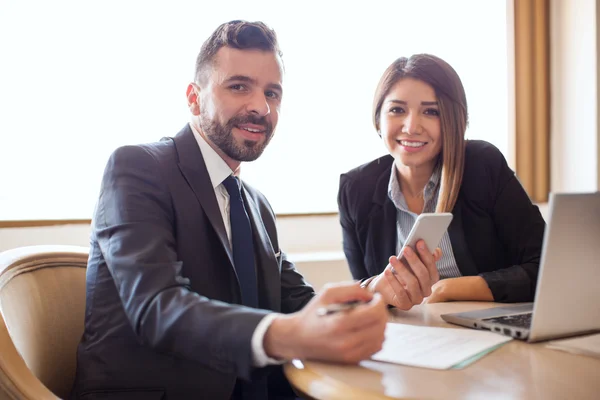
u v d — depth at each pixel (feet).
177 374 3.84
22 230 6.80
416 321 4.08
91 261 4.16
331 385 2.65
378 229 6.27
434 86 5.90
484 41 9.30
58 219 6.98
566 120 9.57
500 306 4.54
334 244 8.62
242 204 4.60
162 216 3.94
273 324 2.88
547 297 3.25
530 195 9.66
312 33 8.41
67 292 4.58
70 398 4.11
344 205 6.54
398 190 6.23
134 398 3.82
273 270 4.71
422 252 4.12
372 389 2.56
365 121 8.70
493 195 6.02
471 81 9.27
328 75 8.51
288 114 8.36
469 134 9.35
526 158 9.61
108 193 3.98
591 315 3.41
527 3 9.48
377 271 6.27
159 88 7.59
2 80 6.89
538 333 3.32
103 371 3.88
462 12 9.14
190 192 4.23
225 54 4.51
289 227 8.37
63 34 7.15
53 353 4.28
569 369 2.87
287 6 8.26
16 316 3.88
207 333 3.00
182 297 3.27
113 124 7.41
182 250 4.07
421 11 8.91
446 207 5.95
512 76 9.41
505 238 6.00
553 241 3.13
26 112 7.01
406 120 5.97
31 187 7.04
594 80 9.11
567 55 9.50
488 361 3.03
